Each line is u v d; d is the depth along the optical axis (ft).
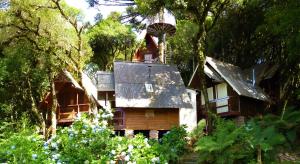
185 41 103.96
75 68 78.43
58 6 67.41
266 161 35.63
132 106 70.28
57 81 84.79
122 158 31.96
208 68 79.25
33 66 80.33
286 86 77.25
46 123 85.81
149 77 76.07
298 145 42.11
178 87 75.97
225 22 91.86
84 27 78.79
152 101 72.02
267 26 74.08
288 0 58.59
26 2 70.33
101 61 132.26
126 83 73.51
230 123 41.50
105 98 77.15
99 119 34.99
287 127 42.22
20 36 74.13
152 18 89.97
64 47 74.23
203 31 61.77
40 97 88.17
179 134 45.16
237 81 77.41
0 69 72.13
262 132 37.93
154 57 124.57
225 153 35.78
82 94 87.35
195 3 61.57
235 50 93.81
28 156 28.89
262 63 86.53
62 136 32.68
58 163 29.07
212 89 82.17
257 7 84.69
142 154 33.83
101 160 30.01
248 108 76.74
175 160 40.86
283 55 81.05
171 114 75.05
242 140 36.60
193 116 82.69
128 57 131.64
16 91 82.74
